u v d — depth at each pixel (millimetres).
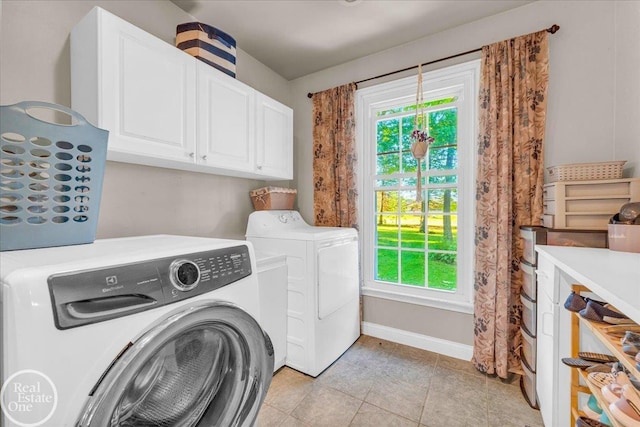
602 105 1670
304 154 2920
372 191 2588
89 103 1246
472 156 2098
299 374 1928
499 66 1888
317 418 1526
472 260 2113
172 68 1480
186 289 877
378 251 2596
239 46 2369
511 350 1877
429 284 2344
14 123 870
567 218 1505
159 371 886
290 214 2545
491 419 1508
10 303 589
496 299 1863
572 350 1119
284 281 1971
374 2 1856
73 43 1328
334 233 2115
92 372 669
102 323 691
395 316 2439
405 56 2348
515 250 1863
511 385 1794
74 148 1009
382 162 2570
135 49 1316
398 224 2484
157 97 1407
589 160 1704
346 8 1912
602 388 832
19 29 1237
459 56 2105
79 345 653
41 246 945
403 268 2467
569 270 954
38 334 602
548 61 1769
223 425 1059
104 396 675
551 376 1203
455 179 2234
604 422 946
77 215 1034
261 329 1109
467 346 2125
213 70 1715
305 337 1923
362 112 2588
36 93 1282
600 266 955
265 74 2682
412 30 2162
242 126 1930
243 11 1941
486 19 2014
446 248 2273
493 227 1868
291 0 1832
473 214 2100
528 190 1814
